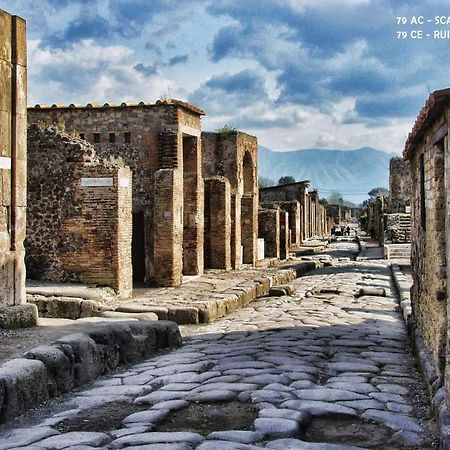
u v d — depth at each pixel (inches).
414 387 368.8
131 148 981.2
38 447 272.5
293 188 2416.3
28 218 801.6
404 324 621.9
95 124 989.8
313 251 1918.1
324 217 3543.3
